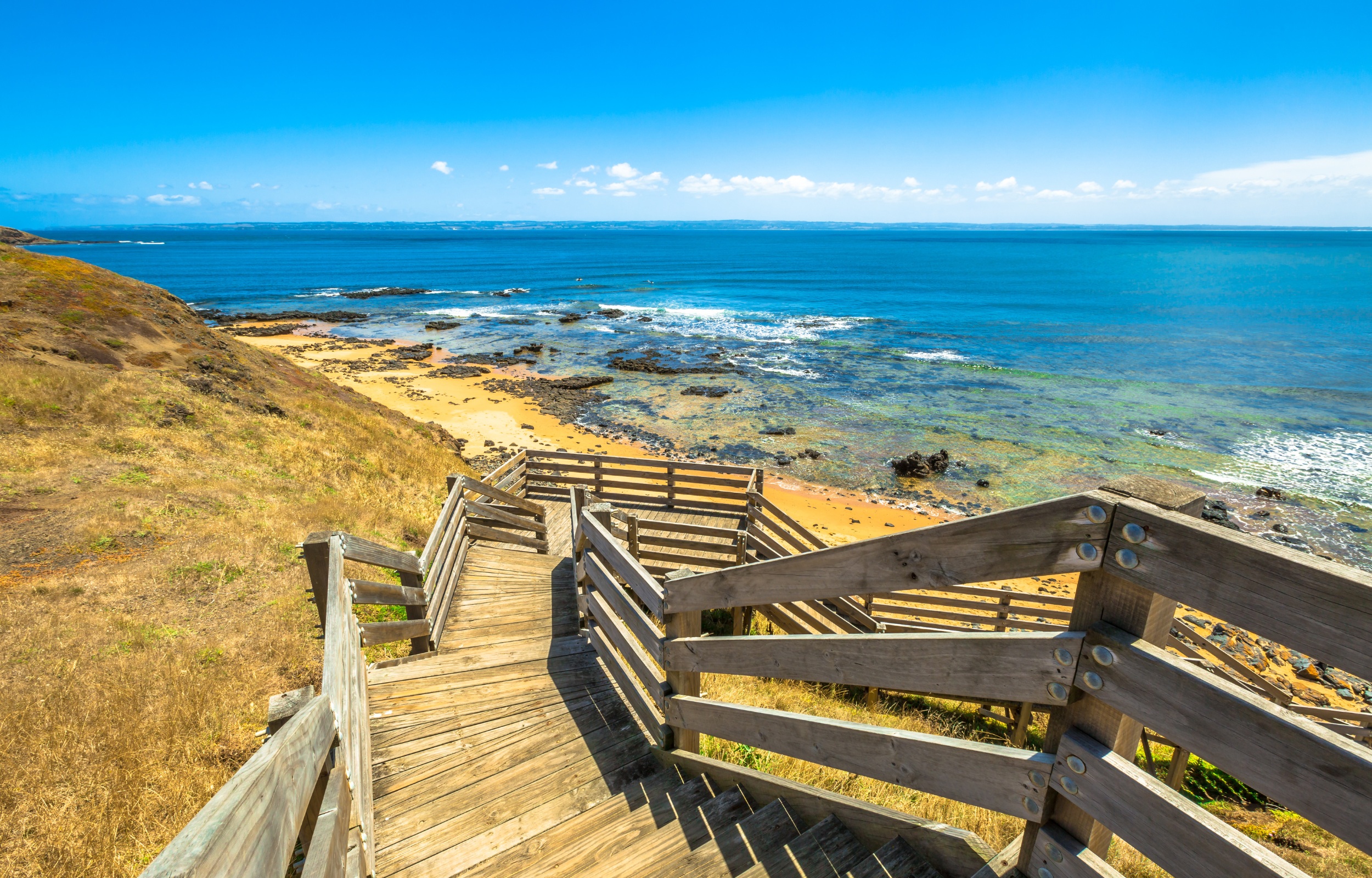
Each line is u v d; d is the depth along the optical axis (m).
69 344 15.38
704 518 10.12
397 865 2.98
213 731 4.70
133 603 6.46
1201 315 56.78
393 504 12.11
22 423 10.95
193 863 0.89
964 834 2.14
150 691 5.08
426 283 86.31
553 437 25.17
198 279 88.69
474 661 5.01
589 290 79.31
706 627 9.67
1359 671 1.04
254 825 1.22
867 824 2.50
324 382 20.88
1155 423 26.58
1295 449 23.36
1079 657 1.54
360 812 2.70
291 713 2.11
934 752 2.01
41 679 5.14
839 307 64.12
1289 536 16.66
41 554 7.19
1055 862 1.68
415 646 5.30
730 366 37.50
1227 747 1.25
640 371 36.72
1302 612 1.12
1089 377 34.72
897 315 58.59
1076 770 1.58
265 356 20.64
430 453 17.27
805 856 2.51
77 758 4.27
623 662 5.11
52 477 9.34
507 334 48.56
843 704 7.28
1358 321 52.53
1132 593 1.46
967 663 1.84
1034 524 1.58
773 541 8.84
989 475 21.48
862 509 19.11
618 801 3.32
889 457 23.25
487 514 7.91
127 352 16.17
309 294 73.62
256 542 8.16
